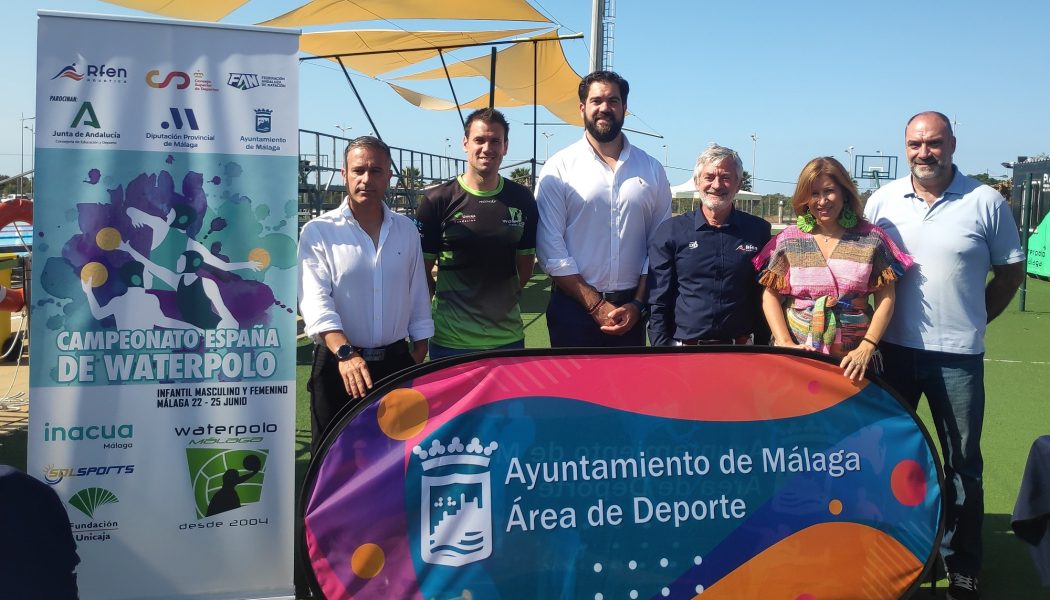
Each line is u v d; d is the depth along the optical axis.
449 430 2.74
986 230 3.31
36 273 2.81
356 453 2.70
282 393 3.05
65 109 2.81
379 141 3.22
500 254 3.71
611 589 2.73
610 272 3.79
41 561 2.28
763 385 2.89
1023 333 9.98
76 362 2.87
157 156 2.89
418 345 3.45
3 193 17.86
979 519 3.29
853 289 3.17
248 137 2.97
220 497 3.01
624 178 3.78
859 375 2.93
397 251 3.29
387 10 9.73
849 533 2.86
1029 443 5.35
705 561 2.78
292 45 2.99
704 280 3.46
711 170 3.36
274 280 3.03
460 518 2.71
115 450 2.91
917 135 3.29
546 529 2.72
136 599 2.95
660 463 2.79
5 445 5.21
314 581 2.67
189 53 2.90
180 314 2.95
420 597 2.69
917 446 2.95
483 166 3.60
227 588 3.04
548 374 2.81
